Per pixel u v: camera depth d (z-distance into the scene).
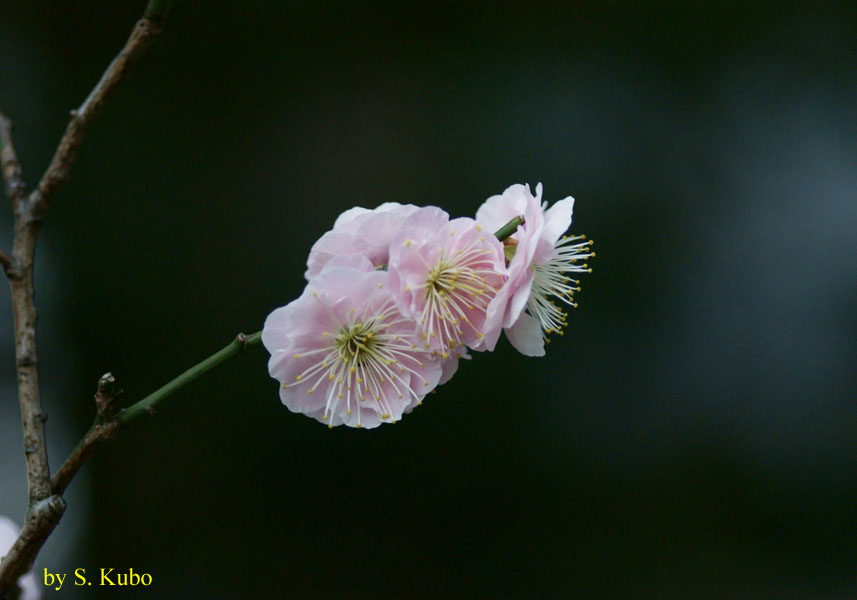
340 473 1.46
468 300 0.70
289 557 1.43
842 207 1.46
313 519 1.45
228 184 1.47
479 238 0.70
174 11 1.45
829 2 1.46
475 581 1.45
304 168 1.47
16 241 0.69
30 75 1.42
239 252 1.46
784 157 1.47
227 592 1.40
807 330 1.47
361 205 1.47
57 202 1.41
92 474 1.39
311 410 0.70
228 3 1.45
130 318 1.43
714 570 1.44
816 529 1.45
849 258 1.46
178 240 1.45
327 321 0.70
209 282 1.46
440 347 0.70
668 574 1.44
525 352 0.71
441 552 1.46
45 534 0.68
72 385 1.39
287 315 0.69
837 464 1.46
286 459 1.45
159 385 1.43
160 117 1.46
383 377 0.70
